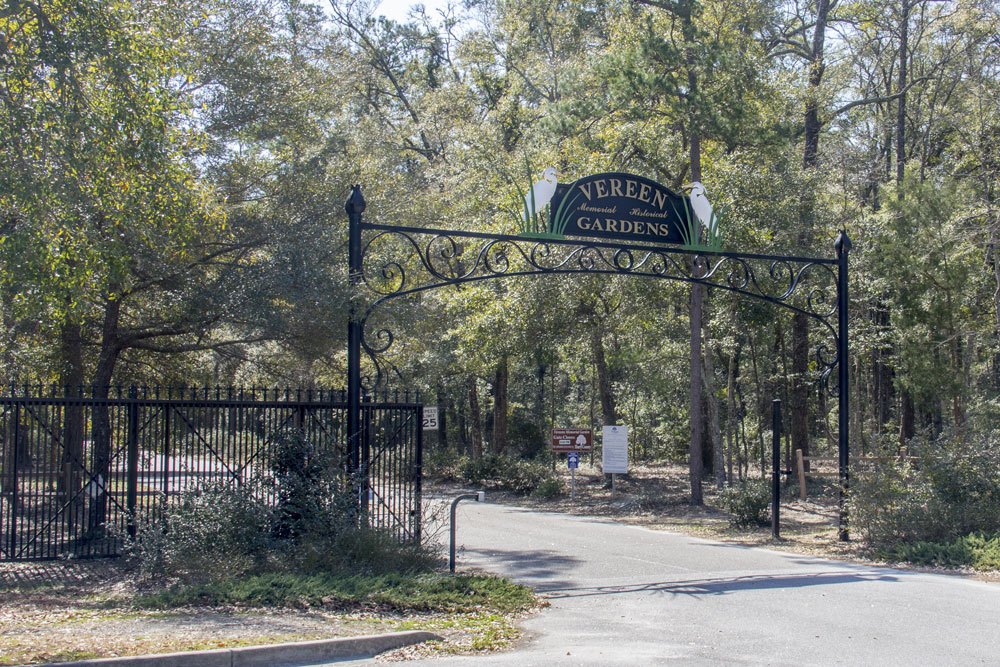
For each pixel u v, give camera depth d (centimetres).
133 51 1130
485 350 2677
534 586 1127
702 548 1552
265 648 709
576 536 1739
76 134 1067
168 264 1459
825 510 2144
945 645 795
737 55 2011
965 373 2628
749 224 2178
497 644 790
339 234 1645
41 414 1319
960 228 2291
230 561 1020
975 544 1305
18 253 1041
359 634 781
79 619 838
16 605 936
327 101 1888
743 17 2130
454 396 3981
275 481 1096
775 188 2212
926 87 3050
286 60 1759
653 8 2181
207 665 683
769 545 1591
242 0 1672
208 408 1177
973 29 2469
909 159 3152
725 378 3247
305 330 1531
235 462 1165
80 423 1347
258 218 1617
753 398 3509
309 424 1214
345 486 1114
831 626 876
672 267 2206
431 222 2173
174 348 1603
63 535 1244
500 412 3444
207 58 1571
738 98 2027
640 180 1421
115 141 1097
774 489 1678
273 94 1673
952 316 2562
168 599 910
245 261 1642
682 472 3544
